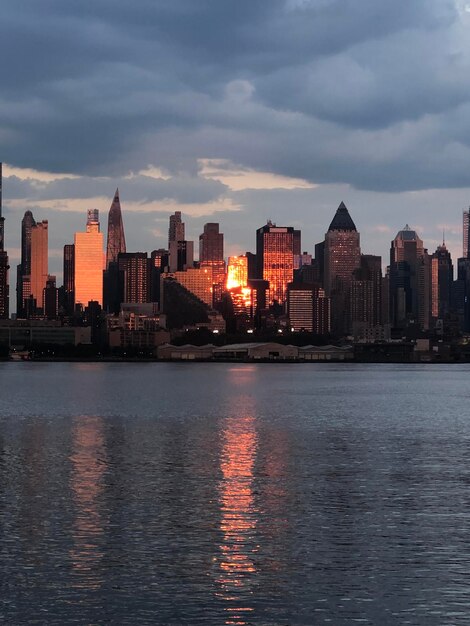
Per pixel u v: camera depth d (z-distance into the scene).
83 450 136.88
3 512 87.06
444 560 70.19
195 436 159.38
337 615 58.19
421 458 128.00
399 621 57.09
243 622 57.06
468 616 57.94
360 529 80.25
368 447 142.38
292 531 79.31
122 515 85.75
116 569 67.44
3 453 132.88
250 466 119.12
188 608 59.34
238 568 67.94
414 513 87.06
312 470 115.31
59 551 72.31
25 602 60.31
